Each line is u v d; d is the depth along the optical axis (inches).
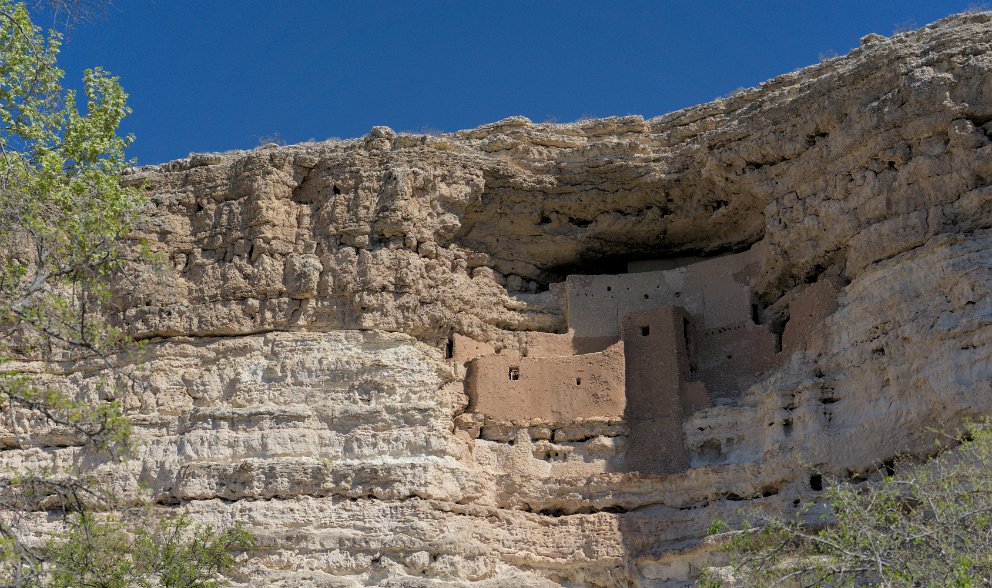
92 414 680.4
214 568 986.7
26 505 983.0
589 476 1072.8
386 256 1127.0
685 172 1162.6
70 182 839.7
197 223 1169.4
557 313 1190.3
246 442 1066.1
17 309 677.9
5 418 1099.9
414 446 1063.0
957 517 630.5
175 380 1106.7
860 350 991.6
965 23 1056.8
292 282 1125.7
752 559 677.9
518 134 1214.9
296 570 999.0
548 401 1111.0
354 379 1090.7
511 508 1074.1
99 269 767.1
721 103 1185.4
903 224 992.2
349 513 1023.0
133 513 786.8
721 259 1161.4
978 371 903.7
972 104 983.0
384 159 1168.2
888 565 610.2
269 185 1151.6
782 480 994.7
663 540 1030.4
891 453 937.5
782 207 1095.0
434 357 1114.1
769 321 1118.4
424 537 1011.3
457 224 1163.9
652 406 1091.9
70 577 740.7
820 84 1071.6
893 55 1027.9
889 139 1013.2
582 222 1221.7
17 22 847.1
